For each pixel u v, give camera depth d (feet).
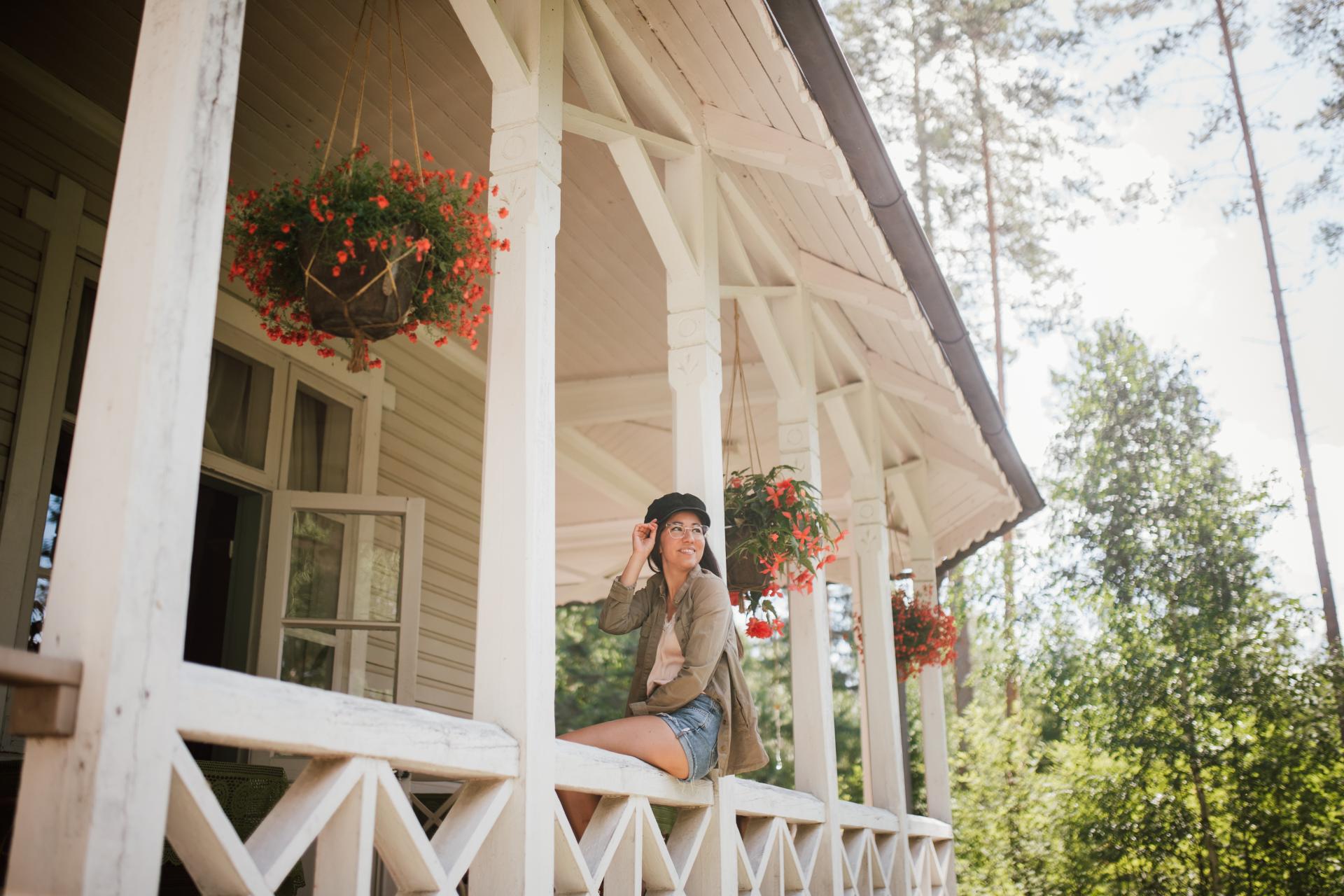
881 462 21.59
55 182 14.44
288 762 16.78
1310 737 32.37
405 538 17.48
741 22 12.64
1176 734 33.06
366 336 8.70
